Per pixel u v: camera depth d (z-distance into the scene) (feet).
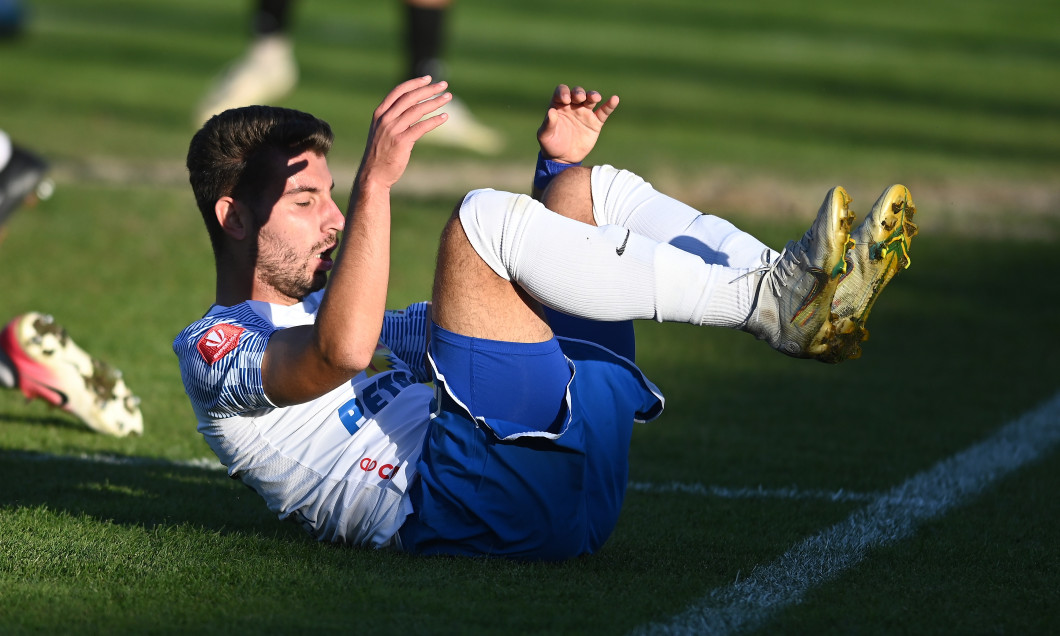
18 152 41.22
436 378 26.89
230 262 28.66
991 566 29.30
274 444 28.22
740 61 204.74
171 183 99.91
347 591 25.49
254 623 23.68
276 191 28.02
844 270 25.26
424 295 71.31
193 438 44.73
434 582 26.16
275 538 29.55
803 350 26.30
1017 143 141.49
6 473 37.83
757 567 28.94
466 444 27.07
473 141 130.31
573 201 29.37
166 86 155.63
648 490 38.63
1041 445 45.21
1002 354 62.59
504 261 25.77
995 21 277.23
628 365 28.78
